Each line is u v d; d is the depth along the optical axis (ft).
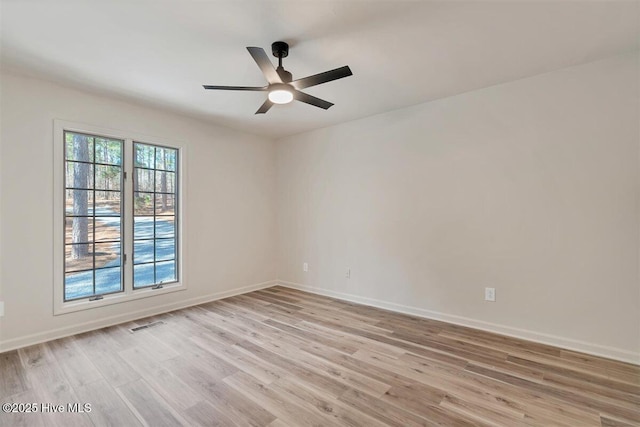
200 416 5.97
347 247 13.74
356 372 7.53
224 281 14.23
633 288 7.90
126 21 6.51
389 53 7.89
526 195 9.35
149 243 11.89
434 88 10.09
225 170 14.28
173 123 12.39
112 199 10.93
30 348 8.80
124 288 11.14
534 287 9.24
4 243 8.69
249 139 15.37
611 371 7.49
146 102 11.13
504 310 9.76
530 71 8.91
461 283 10.59
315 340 9.39
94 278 10.54
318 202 14.80
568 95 8.70
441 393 6.66
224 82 9.55
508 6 6.10
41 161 9.29
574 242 8.63
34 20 6.45
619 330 8.07
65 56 7.96
